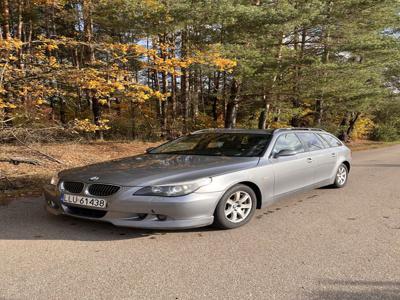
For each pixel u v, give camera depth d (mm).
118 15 13555
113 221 4289
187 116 22172
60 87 10492
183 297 3078
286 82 17375
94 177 4574
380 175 9812
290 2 14875
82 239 4383
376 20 18281
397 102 31031
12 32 20078
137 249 4102
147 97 9562
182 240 4387
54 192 4832
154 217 4258
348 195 7023
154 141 18578
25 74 8883
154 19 13164
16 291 3160
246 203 5023
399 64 25203
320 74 17016
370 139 37906
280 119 23859
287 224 5094
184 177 4449
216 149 5809
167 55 10758
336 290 3219
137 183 4309
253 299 3057
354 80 18422
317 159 6625
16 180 7953
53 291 3166
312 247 4230
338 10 15836
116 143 16250
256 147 5652
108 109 20125
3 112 9000
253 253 4027
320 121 23281
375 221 5297
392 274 3545
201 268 3637
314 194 7094
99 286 3258
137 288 3227
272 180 5414
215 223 4691
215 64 12008
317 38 18141
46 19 20578
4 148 10555
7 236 4469
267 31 14289
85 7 13711
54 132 10633
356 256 3979
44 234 4539
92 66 9609
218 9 13000
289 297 3092
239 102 18781
